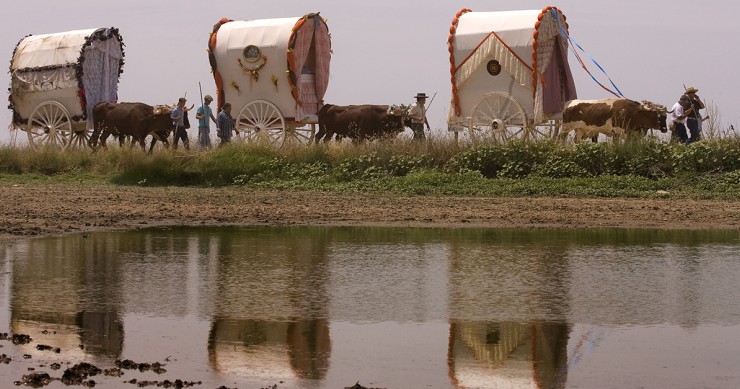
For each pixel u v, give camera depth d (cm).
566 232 2062
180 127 3803
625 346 1102
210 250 1802
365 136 3622
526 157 3103
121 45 4131
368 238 1975
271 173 3238
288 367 1030
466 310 1285
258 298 1362
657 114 3362
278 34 3772
